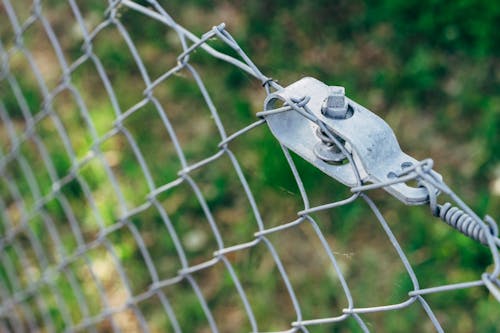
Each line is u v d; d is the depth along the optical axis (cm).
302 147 116
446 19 343
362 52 339
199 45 136
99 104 329
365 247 279
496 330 260
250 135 300
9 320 276
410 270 108
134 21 348
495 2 342
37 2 200
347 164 112
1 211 304
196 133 313
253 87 319
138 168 307
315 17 349
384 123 106
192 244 291
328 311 270
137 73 336
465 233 98
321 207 121
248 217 290
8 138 325
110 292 286
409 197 101
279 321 272
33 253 297
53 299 283
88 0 362
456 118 316
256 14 350
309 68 334
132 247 292
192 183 163
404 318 265
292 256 282
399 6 348
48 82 341
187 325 278
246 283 282
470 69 330
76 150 314
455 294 267
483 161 302
